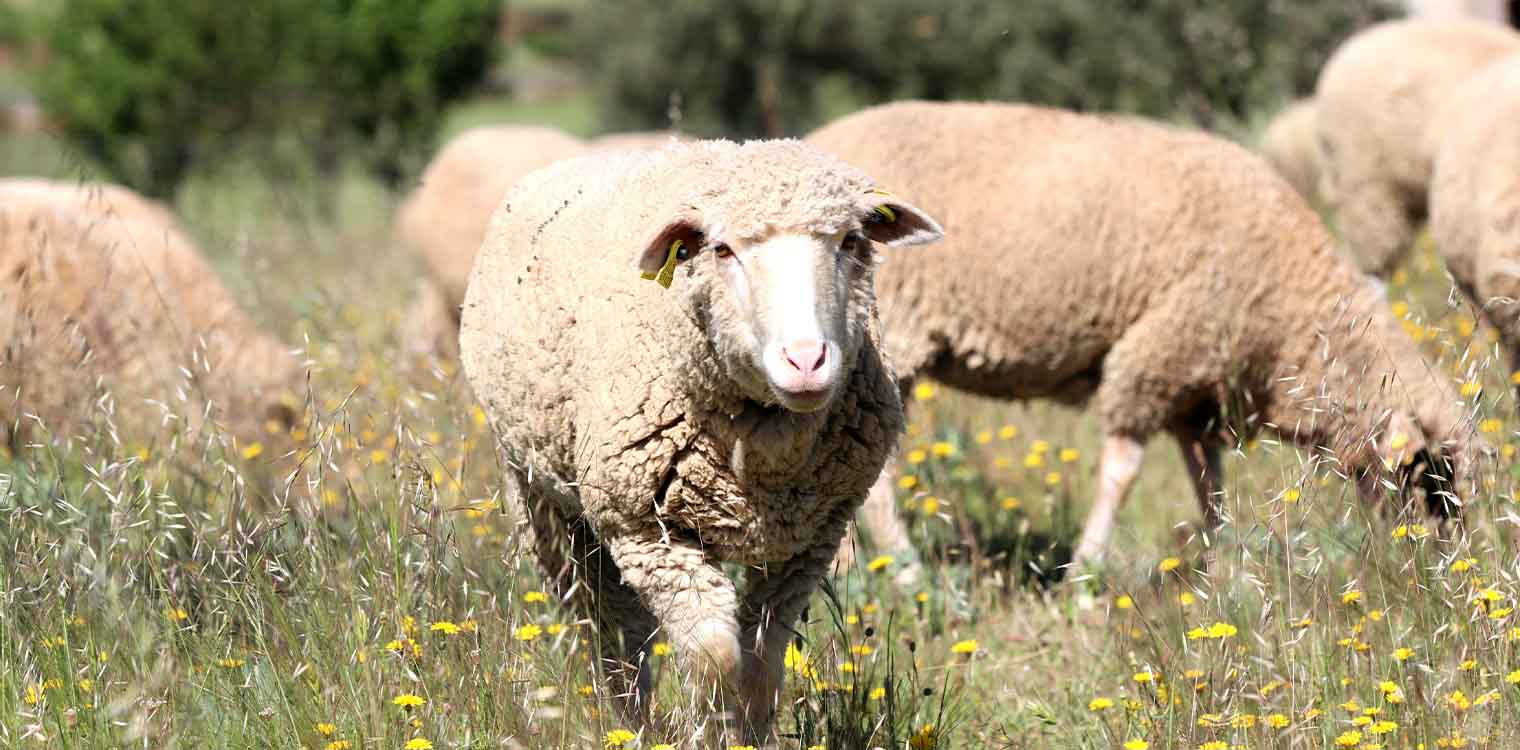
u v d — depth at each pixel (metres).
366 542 7.79
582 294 7.42
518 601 7.81
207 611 7.82
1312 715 6.93
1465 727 6.78
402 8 39.34
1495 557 7.90
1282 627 7.62
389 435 10.28
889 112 11.42
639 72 40.09
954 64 35.56
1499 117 13.11
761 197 6.51
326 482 9.67
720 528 7.21
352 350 12.63
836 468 7.21
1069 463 12.23
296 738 7.04
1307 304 10.85
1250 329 10.86
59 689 7.13
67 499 8.52
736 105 40.22
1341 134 17.92
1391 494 9.68
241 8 38.50
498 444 8.37
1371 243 17.81
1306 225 11.04
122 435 10.43
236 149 39.47
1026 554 10.71
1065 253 10.88
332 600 7.66
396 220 23.53
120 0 38.28
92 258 12.31
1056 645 9.39
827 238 6.56
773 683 7.36
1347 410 10.58
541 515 8.21
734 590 7.32
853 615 9.09
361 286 20.55
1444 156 13.81
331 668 7.25
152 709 7.07
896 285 11.02
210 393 11.90
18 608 7.57
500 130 20.19
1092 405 13.32
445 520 7.93
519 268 8.05
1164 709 7.36
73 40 38.62
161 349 12.21
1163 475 12.69
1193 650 8.12
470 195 19.08
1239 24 29.27
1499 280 12.91
